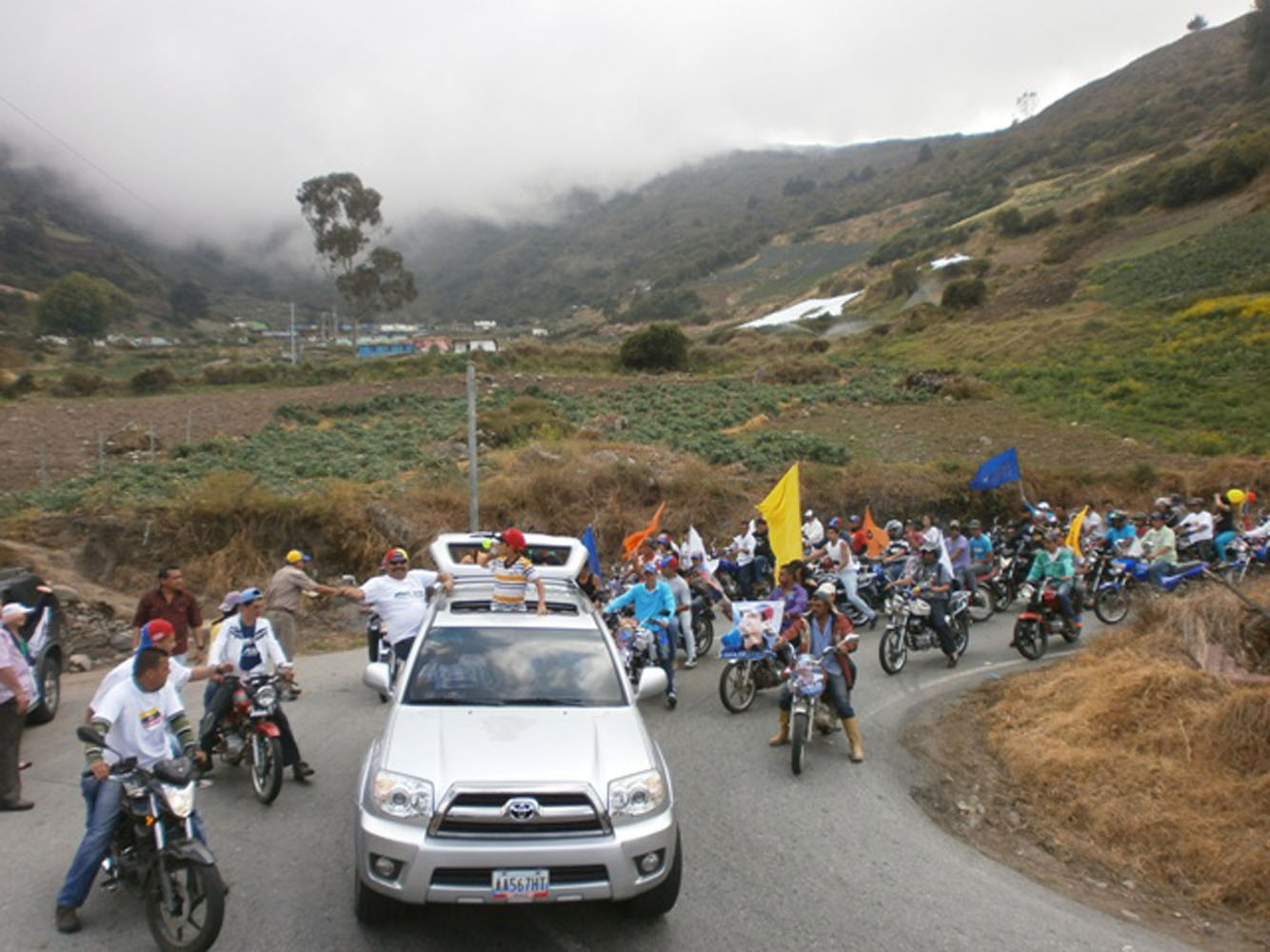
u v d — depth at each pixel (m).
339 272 98.31
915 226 160.50
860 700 11.39
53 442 30.75
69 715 10.31
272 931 5.42
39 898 5.83
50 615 10.21
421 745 5.59
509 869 5.02
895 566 16.77
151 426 33.81
